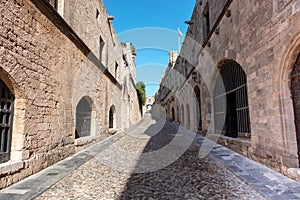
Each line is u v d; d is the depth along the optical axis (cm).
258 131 499
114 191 333
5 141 378
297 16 354
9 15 368
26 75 414
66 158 578
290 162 387
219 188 341
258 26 489
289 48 380
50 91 511
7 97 385
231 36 658
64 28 592
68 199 302
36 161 436
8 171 346
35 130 439
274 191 317
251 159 536
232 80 748
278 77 413
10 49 368
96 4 939
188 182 374
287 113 399
